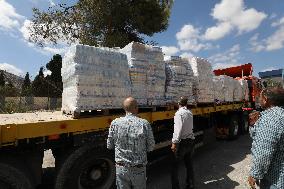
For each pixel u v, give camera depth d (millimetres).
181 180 6098
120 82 4754
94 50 4473
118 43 21797
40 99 23734
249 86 12539
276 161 2521
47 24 20906
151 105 5430
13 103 16344
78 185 4273
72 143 4297
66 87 4797
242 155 8352
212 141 8750
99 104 4414
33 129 3721
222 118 10633
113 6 21234
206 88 7730
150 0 22359
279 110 2580
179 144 5203
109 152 4609
